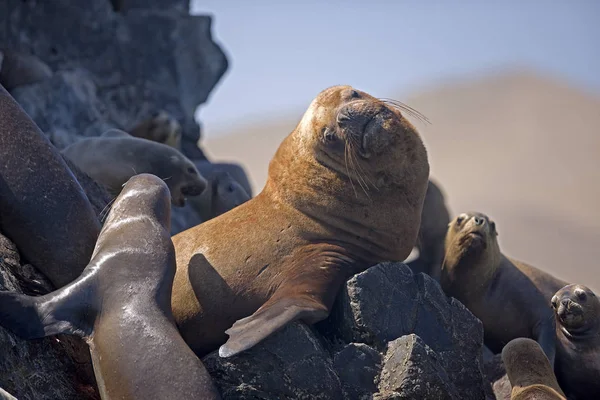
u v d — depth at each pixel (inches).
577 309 556.4
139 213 487.5
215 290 511.5
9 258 484.1
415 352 474.0
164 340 429.4
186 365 424.5
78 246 501.7
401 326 504.4
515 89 4909.0
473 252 625.0
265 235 529.3
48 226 496.1
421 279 526.3
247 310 509.0
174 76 1122.7
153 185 506.6
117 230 476.7
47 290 493.4
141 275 452.8
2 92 515.5
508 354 533.3
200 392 419.5
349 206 536.7
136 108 1059.3
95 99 989.8
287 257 521.3
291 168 554.9
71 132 919.7
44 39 1058.7
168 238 480.1
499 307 636.7
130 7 1152.2
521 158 3868.1
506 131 4306.1
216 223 545.0
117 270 452.8
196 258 523.8
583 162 3880.4
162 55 1126.4
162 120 960.9
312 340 478.3
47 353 452.4
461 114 4534.9
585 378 564.4
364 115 538.6
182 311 513.0
